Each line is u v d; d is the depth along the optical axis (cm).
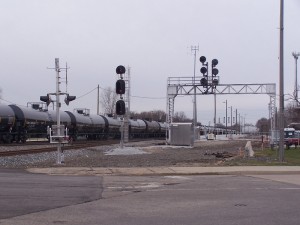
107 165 2419
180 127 5284
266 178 1822
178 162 2675
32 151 3331
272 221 934
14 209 1046
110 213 1016
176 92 5488
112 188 1449
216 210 1061
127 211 1043
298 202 1178
